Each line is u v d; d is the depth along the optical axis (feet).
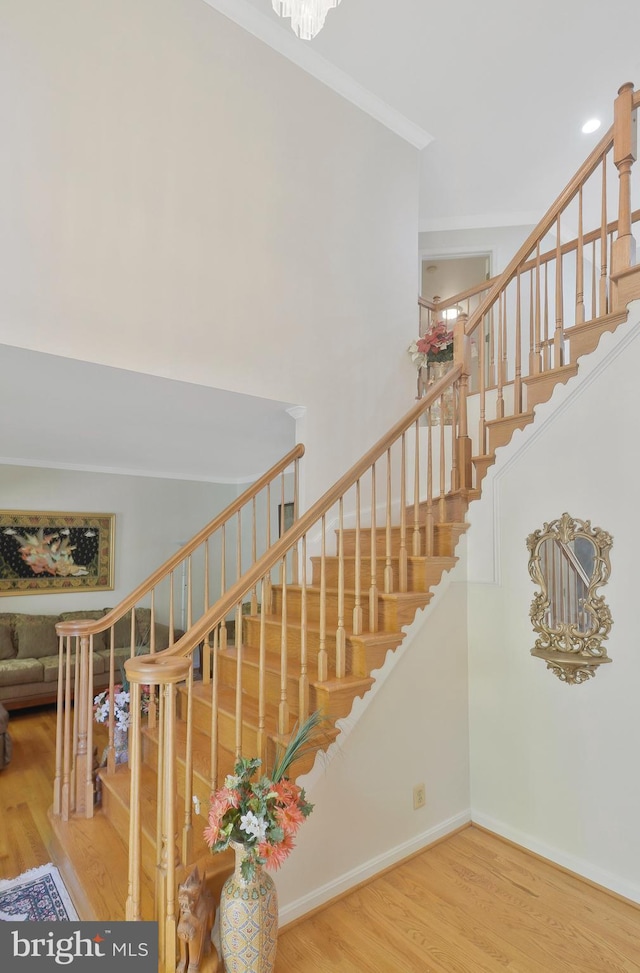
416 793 8.25
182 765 7.81
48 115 7.86
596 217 18.29
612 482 7.63
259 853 5.26
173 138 9.22
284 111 10.98
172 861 5.52
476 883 7.48
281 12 5.87
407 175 13.67
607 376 7.75
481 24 10.90
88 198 8.18
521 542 8.67
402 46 11.35
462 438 9.61
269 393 10.37
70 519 18.56
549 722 8.19
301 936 6.41
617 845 7.31
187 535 21.31
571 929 6.58
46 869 7.59
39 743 13.12
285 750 6.47
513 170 15.92
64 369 8.39
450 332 12.66
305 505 11.07
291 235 10.94
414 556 8.86
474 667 9.25
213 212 9.69
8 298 7.38
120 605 9.30
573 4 10.54
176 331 9.07
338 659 7.48
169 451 15.93
